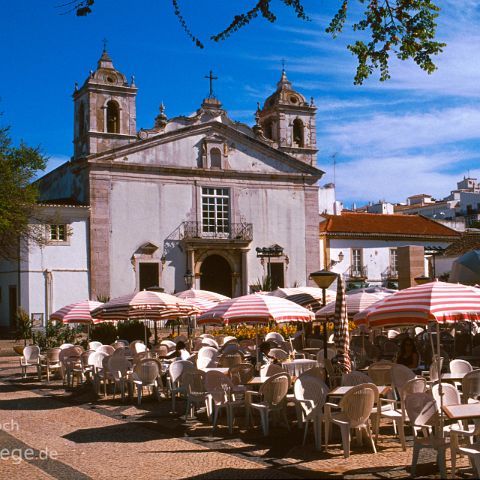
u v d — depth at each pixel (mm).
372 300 16969
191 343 21250
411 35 9672
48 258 37219
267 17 8758
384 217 52438
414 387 10117
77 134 41125
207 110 42312
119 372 15539
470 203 80062
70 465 9297
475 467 8258
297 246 44000
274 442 10742
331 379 13102
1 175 31391
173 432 11727
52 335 27578
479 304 9695
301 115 45812
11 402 15852
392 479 8352
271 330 25594
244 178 42844
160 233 40281
